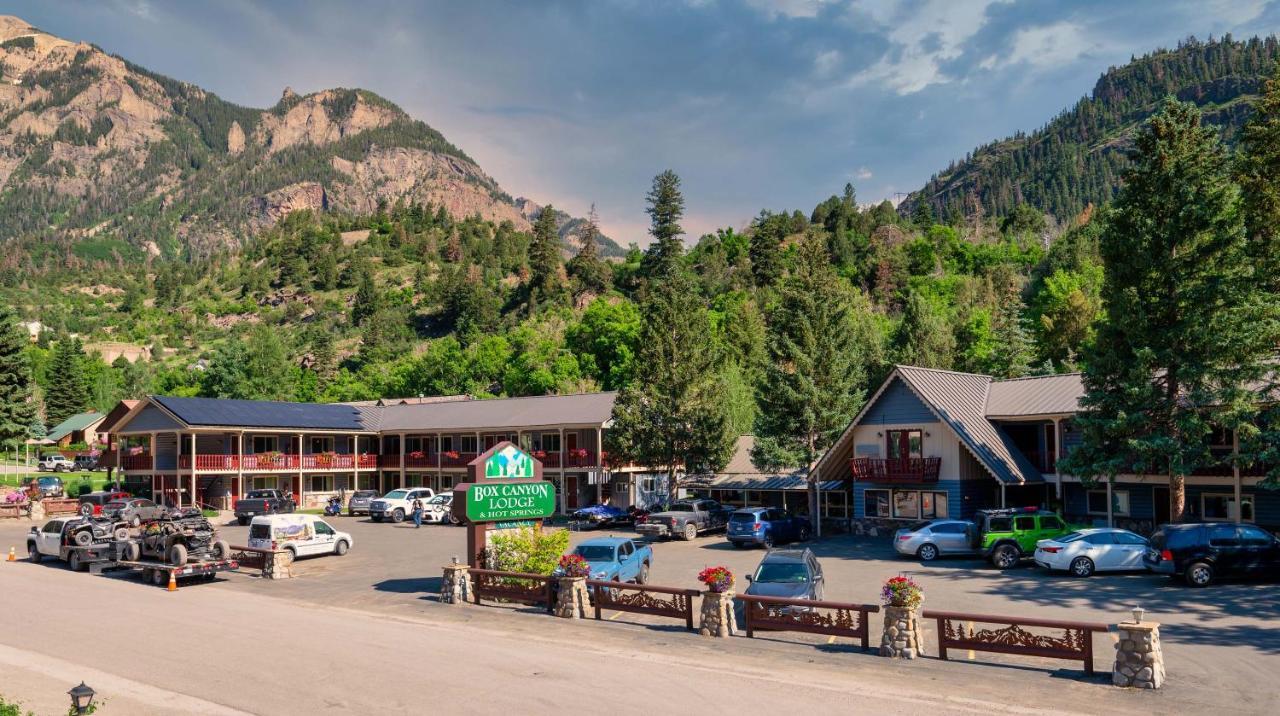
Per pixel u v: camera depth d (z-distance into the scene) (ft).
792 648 63.93
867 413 150.61
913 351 247.70
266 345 379.76
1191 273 108.99
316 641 66.44
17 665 59.21
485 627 72.69
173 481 213.46
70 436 359.05
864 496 151.84
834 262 609.42
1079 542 99.14
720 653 62.28
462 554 125.90
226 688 53.26
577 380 360.89
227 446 211.82
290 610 81.61
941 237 640.58
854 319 248.73
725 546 135.64
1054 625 55.83
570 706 49.06
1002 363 253.44
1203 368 105.70
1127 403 110.93
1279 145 142.51
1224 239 106.42
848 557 120.47
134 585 98.12
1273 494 120.98
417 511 173.06
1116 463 111.96
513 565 86.28
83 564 111.04
